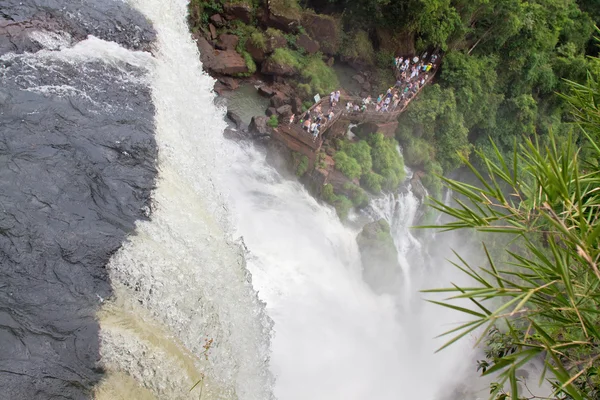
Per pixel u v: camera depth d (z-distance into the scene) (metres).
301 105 25.11
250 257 18.52
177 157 14.57
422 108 29.09
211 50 24.88
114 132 13.64
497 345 9.52
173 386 10.30
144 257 11.40
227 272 13.61
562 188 5.69
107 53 15.56
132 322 10.40
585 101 8.79
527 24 33.84
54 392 8.98
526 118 36.66
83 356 9.55
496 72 35.62
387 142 27.14
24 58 14.06
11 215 11.15
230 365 12.20
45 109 13.23
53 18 15.34
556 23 37.88
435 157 31.08
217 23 25.67
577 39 41.91
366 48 28.42
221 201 15.95
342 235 22.55
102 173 12.65
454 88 31.80
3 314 9.70
